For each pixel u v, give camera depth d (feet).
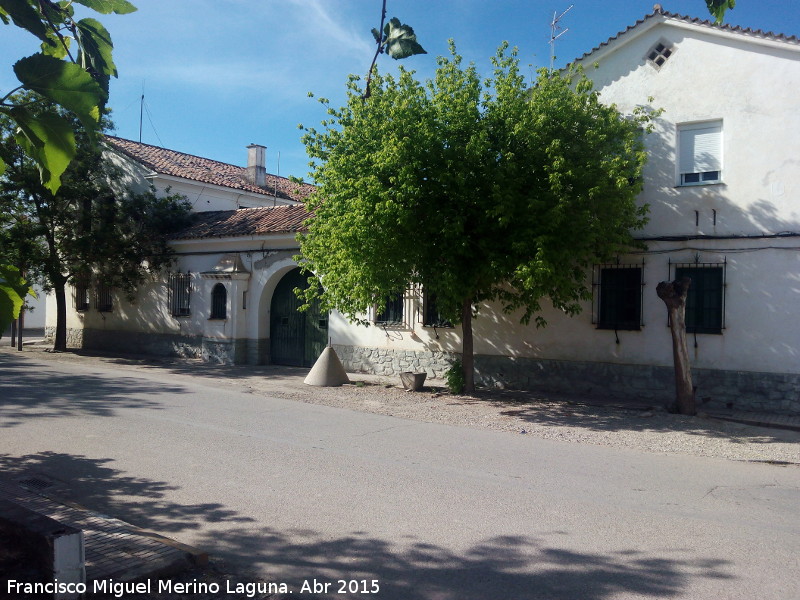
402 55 29.66
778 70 36.88
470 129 36.17
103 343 70.85
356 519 18.51
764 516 19.47
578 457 26.53
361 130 37.42
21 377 46.52
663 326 40.04
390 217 35.04
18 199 58.90
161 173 67.82
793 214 36.47
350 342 53.36
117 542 15.96
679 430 32.17
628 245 39.60
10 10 10.19
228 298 58.70
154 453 25.48
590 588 14.34
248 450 26.32
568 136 35.70
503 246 35.76
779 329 36.65
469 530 17.79
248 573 15.01
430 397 41.32
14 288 9.95
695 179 39.81
